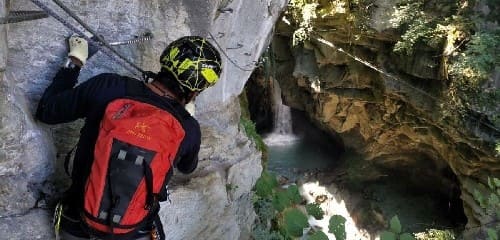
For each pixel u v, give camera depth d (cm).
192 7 325
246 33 439
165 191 208
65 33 255
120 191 184
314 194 1606
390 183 1577
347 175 1634
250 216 476
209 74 216
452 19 1107
